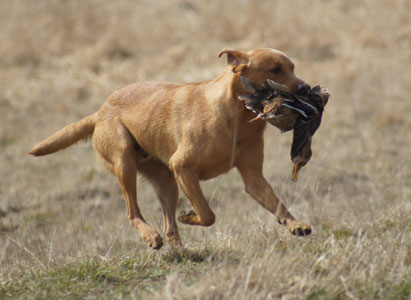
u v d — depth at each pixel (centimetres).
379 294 1091
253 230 1550
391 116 3098
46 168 2842
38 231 2036
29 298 1231
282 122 1310
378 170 2531
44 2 4722
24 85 3744
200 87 1512
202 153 1453
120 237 1831
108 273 1331
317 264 1198
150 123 1564
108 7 4700
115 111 1656
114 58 4056
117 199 2434
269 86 1364
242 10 4466
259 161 1480
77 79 3772
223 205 2236
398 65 3700
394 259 1220
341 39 4119
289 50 3959
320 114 1342
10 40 4241
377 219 1672
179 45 4172
